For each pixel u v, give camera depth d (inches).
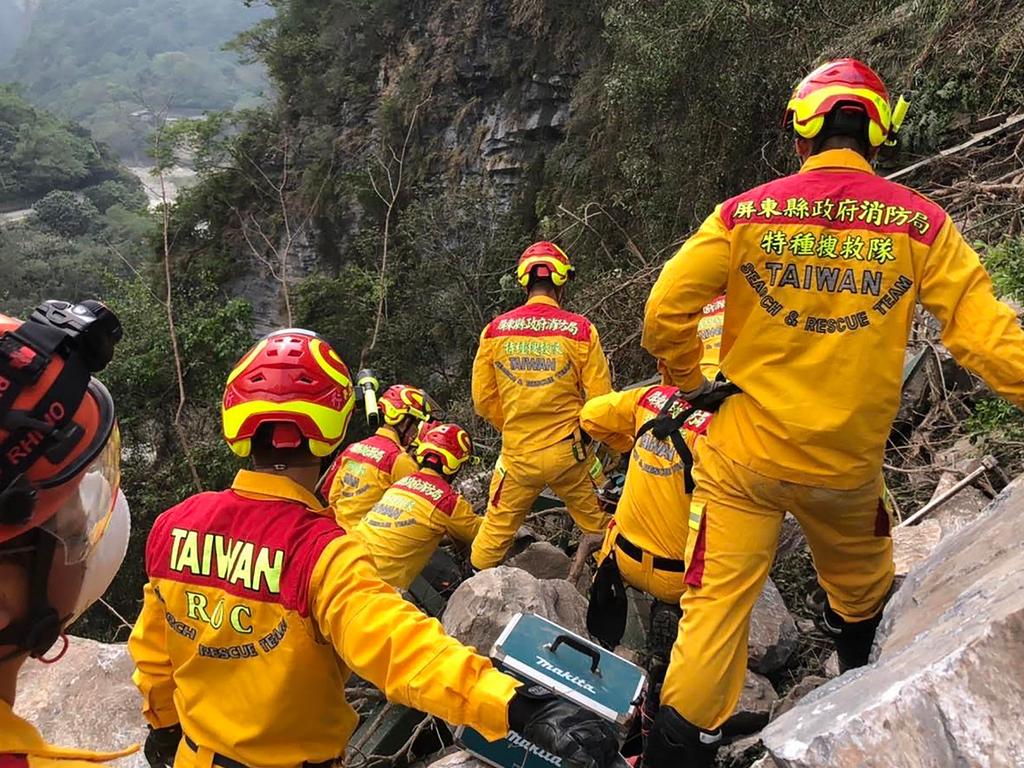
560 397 189.2
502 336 193.0
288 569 68.4
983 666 63.1
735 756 122.8
